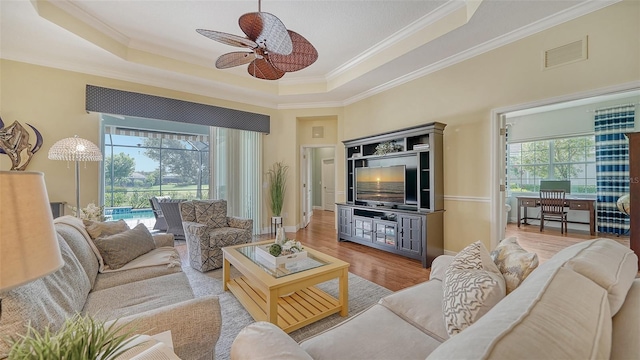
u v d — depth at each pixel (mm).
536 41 2789
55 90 3527
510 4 2455
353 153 4934
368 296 2492
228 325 1991
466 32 2916
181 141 6926
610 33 2363
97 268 1888
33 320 911
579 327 527
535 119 6027
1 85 3238
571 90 2576
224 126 4910
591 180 5445
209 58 4062
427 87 3840
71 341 628
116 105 3863
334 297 2463
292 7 2842
